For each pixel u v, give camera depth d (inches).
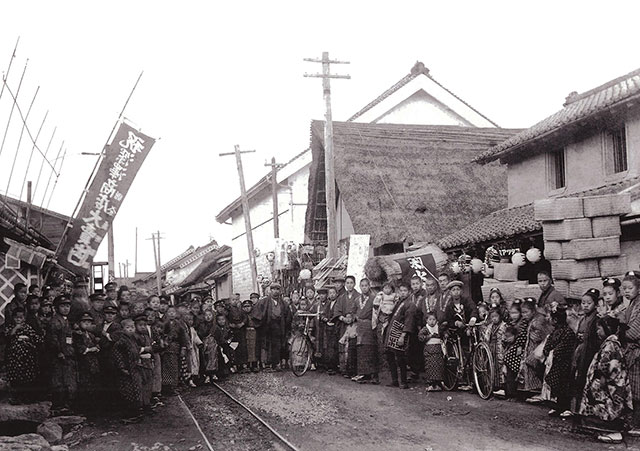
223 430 380.5
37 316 430.0
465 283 622.5
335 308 599.2
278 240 1111.6
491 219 759.7
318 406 438.0
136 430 383.6
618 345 316.5
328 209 839.1
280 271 1085.8
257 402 467.8
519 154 748.0
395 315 513.0
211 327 616.1
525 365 414.9
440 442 321.7
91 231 520.1
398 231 863.1
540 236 587.2
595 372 319.3
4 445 321.7
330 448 319.0
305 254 1001.5
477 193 948.0
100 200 522.9
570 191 658.8
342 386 527.2
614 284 335.0
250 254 1202.0
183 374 557.3
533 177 733.9
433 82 1251.2
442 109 1275.8
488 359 434.6
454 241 727.1
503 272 561.3
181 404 479.2
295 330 685.9
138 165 530.9
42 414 395.5
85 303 516.1
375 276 665.6
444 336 484.4
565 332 370.6
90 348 434.9
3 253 617.6
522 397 431.8
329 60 844.6
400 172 959.6
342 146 985.5
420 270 633.6
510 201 780.6
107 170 525.3
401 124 1138.0
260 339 672.4
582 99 770.2
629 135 574.2
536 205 447.8
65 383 419.5
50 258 600.1
